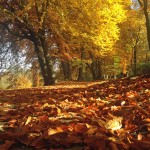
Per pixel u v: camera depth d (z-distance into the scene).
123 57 47.91
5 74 36.12
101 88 10.70
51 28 23.55
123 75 54.00
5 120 4.17
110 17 23.23
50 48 29.80
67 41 24.55
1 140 2.86
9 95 11.02
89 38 22.91
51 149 2.53
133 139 2.60
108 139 2.56
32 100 7.62
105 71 52.44
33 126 3.12
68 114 4.38
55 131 2.79
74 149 2.60
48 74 24.56
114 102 5.61
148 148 2.37
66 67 40.59
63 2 22.41
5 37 28.39
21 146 2.75
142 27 46.53
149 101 5.55
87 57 37.59
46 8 22.50
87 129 2.90
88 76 55.50
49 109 4.96
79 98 7.00
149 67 27.91
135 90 8.21
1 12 22.52
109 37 24.05
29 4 21.66
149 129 3.10
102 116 3.87
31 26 23.70
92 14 22.73
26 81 43.03
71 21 22.73
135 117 3.75
